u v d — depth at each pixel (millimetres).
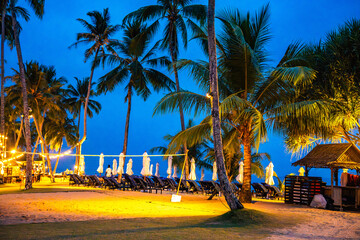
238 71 13609
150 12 21047
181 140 14023
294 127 14492
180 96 13422
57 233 6246
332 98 14469
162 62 25469
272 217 9211
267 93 13797
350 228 8211
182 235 6367
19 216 8688
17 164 31875
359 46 13867
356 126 15055
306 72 11500
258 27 14336
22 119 35875
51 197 13555
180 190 19609
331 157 13812
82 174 27766
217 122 10125
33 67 30953
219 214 10242
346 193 13328
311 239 6629
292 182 14734
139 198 14492
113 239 5777
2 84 26516
